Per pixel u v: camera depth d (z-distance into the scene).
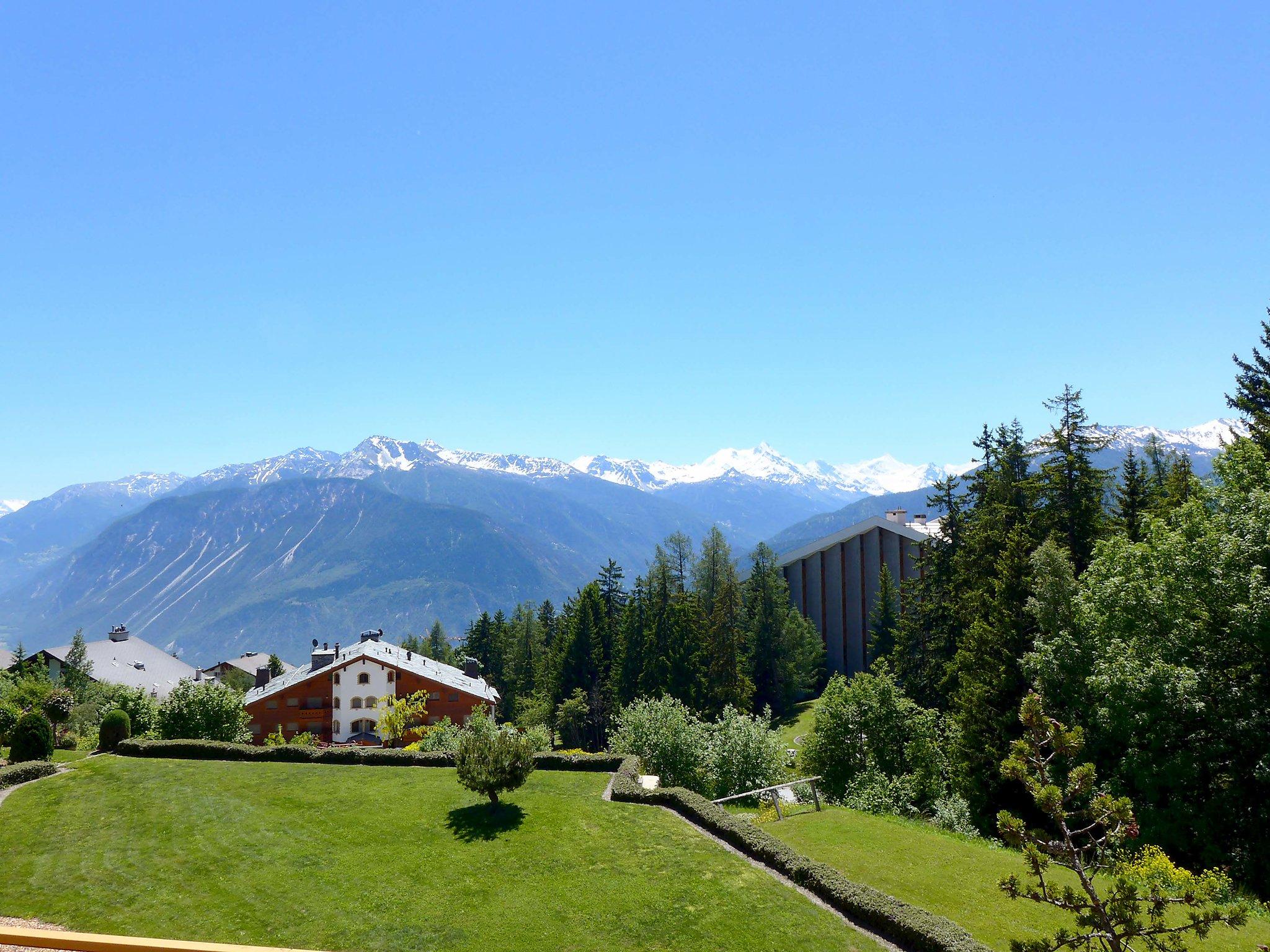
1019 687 39.88
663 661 84.12
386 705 67.88
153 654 119.12
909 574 93.94
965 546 56.22
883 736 40.62
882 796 36.03
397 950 18.16
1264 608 26.84
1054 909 20.12
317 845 23.88
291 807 27.30
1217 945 17.92
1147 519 35.56
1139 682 29.06
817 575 103.31
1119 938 10.51
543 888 21.28
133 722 57.88
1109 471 51.12
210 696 46.53
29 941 10.23
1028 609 37.38
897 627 80.69
